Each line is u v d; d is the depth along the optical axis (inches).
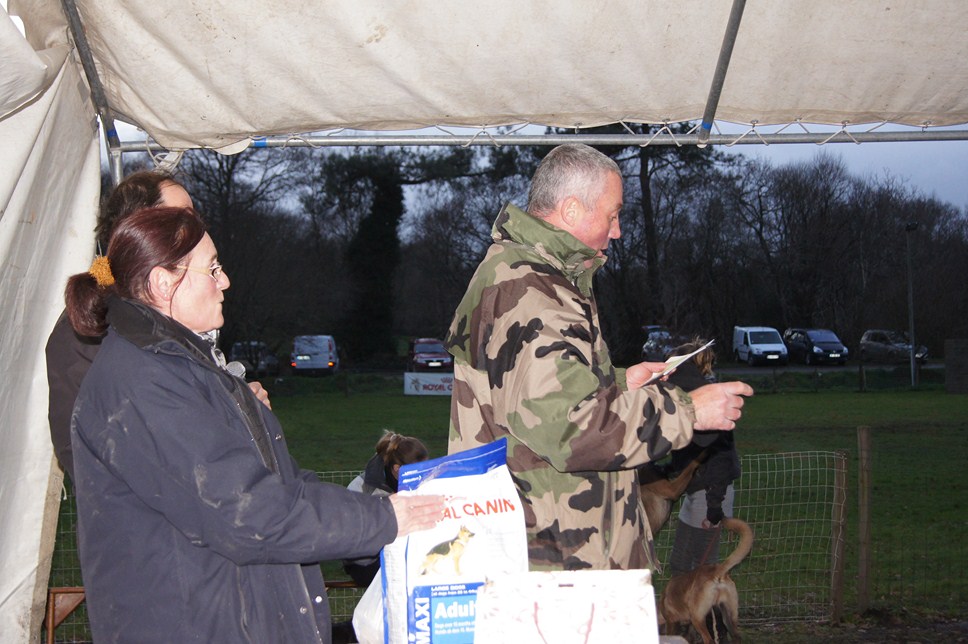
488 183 1439.5
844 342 1464.1
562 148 88.9
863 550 211.8
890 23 123.3
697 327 1366.9
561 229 83.7
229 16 114.9
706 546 185.8
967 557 271.7
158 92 125.0
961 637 196.7
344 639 137.8
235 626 64.1
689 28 123.6
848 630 202.2
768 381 1033.5
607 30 122.6
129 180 88.6
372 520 64.6
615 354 1205.7
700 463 166.6
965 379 971.3
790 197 1475.1
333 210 1449.3
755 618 209.6
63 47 109.8
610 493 81.9
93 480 63.7
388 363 1445.6
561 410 71.6
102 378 63.6
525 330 75.8
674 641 84.0
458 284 1487.5
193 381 64.7
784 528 297.6
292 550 62.3
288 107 130.3
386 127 139.7
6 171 100.1
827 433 628.4
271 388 1057.5
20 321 108.6
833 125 143.8
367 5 115.6
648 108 138.7
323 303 1387.8
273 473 65.0
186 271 69.1
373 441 625.6
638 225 1236.5
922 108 139.3
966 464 478.6
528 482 79.8
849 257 1469.0
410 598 67.9
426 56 124.1
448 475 70.7
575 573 64.9
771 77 132.9
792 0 120.6
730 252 1421.0
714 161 1247.5
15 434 109.4
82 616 210.7
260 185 1240.2
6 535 109.7
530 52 125.0
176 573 63.2
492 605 63.4
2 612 110.9
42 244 111.2
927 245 1435.8
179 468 61.1
